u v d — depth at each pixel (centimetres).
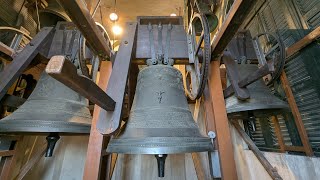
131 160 164
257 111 131
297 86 120
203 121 171
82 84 44
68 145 168
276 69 119
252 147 144
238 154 163
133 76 125
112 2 281
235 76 115
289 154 118
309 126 109
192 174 161
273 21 153
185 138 71
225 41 93
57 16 190
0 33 142
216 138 99
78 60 109
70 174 158
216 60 112
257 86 119
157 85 93
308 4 120
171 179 159
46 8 167
